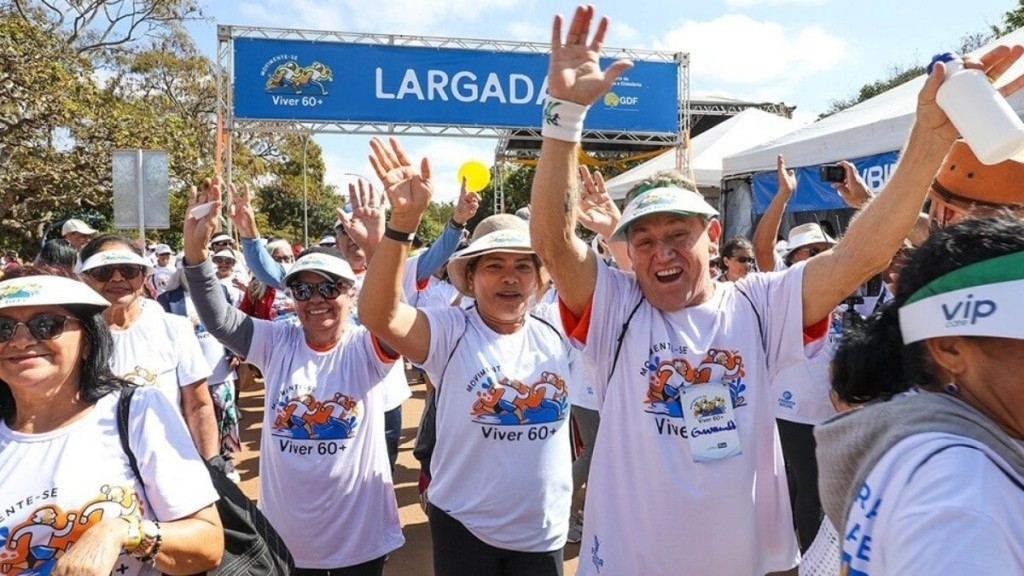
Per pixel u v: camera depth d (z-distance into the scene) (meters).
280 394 2.61
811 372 3.18
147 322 3.11
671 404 1.76
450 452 2.38
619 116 12.24
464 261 2.51
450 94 11.61
